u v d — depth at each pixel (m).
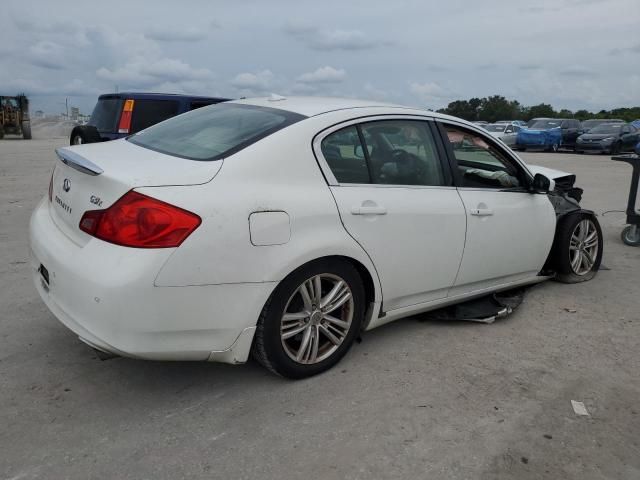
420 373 3.32
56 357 3.36
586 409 3.00
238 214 2.71
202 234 2.60
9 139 27.38
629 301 4.62
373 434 2.71
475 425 2.81
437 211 3.58
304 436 2.68
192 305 2.64
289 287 2.94
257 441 2.63
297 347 3.18
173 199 2.59
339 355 3.32
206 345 2.76
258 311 2.83
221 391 3.06
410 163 3.58
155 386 3.09
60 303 2.79
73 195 2.89
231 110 3.61
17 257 5.32
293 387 3.12
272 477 2.39
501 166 4.23
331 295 3.17
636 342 3.84
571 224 4.82
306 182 3.03
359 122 3.36
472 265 3.90
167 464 2.45
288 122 3.17
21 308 4.06
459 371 3.36
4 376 3.13
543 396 3.11
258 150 2.94
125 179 2.61
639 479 2.47
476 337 3.85
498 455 2.59
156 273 2.52
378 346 3.66
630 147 24.42
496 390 3.16
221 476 2.39
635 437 2.77
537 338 3.86
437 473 2.45
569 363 3.51
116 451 2.53
